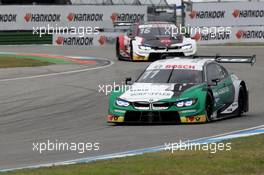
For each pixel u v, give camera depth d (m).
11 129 38.62
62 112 45.12
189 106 38.03
